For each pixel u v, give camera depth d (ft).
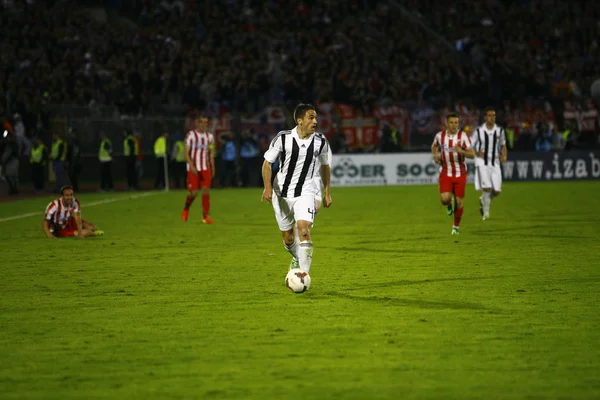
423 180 360.07
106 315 85.97
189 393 58.70
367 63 401.90
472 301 90.58
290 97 363.76
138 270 118.73
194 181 194.80
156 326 80.18
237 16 426.51
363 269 116.16
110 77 368.68
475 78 387.14
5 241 159.94
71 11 415.64
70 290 102.06
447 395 57.52
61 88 357.82
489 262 121.49
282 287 101.86
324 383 60.49
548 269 113.80
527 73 403.34
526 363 65.31
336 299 92.89
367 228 177.06
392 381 60.80
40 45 384.88
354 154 355.36
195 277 111.34
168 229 180.65
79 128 341.21
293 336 74.90
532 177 364.79
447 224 183.01
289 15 433.07
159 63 383.04
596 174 370.73
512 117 369.71
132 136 336.29
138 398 57.77
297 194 95.50
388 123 359.66
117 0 440.86
